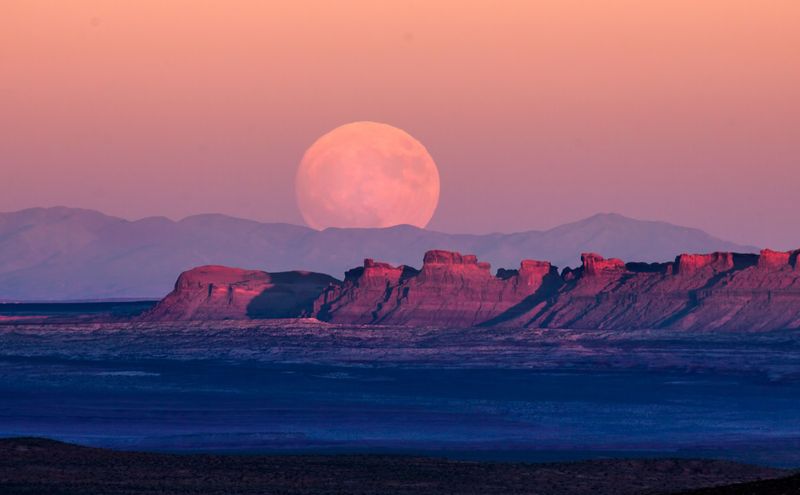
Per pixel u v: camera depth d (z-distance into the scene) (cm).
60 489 19175
